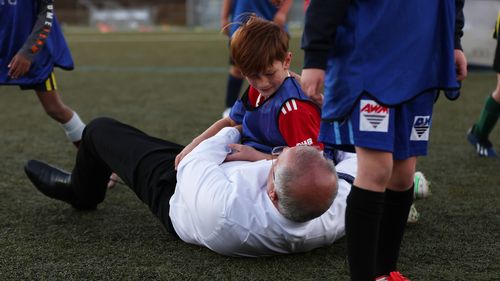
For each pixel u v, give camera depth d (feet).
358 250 5.89
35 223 8.94
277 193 6.57
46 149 13.83
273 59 7.30
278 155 7.29
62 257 7.66
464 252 7.79
